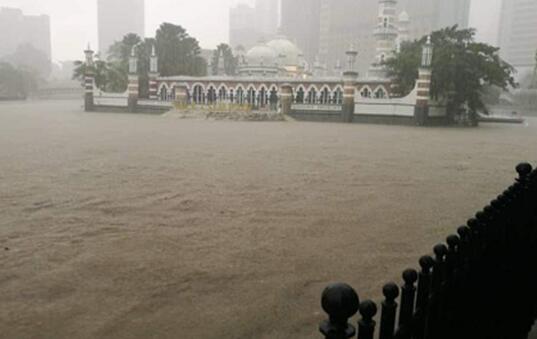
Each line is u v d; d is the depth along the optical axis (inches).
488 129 1572.3
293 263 245.9
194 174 512.7
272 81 2123.5
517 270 161.6
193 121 1617.9
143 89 2427.4
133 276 223.3
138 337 169.0
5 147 730.2
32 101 3612.2
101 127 1205.1
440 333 104.8
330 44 4704.7
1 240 272.4
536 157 737.6
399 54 1902.1
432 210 371.6
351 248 272.8
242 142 876.6
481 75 1723.7
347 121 1779.0
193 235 290.0
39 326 175.0
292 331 175.6
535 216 187.6
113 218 326.0
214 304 196.7
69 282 214.8
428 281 95.2
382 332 82.3
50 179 468.4
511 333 159.5
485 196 427.5
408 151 790.5
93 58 2623.0
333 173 540.7
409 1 4099.4
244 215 341.1
